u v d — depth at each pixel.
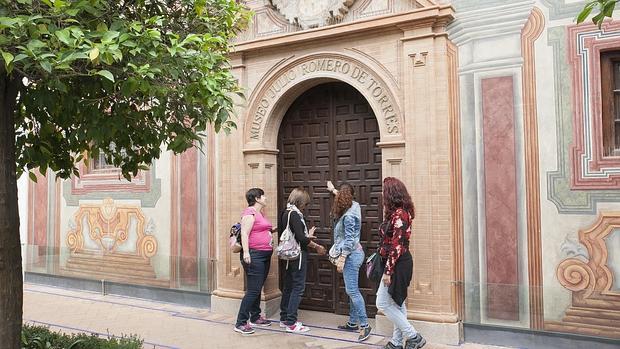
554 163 5.34
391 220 5.00
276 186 7.17
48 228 9.53
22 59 2.98
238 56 7.06
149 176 8.24
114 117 4.06
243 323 6.16
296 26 6.72
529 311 5.39
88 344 4.41
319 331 6.17
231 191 7.19
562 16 5.34
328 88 6.92
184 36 4.27
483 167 5.67
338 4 6.34
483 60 5.69
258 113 7.03
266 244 6.24
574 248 5.22
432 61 5.78
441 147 5.75
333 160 6.86
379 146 6.10
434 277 5.69
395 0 6.05
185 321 6.81
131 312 7.39
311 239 6.45
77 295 8.61
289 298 6.36
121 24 3.49
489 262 5.61
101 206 8.81
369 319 6.54
